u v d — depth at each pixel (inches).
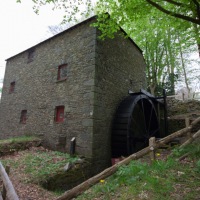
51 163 217.6
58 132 278.8
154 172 126.3
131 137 321.4
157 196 99.0
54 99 301.7
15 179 173.6
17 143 269.0
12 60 445.4
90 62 265.1
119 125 279.6
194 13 181.0
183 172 120.4
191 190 99.5
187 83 688.4
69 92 281.0
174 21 216.4
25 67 394.0
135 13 197.0
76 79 276.8
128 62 370.0
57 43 329.7
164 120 390.9
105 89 279.4
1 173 112.6
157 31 485.4
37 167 205.0
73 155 240.1
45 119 307.9
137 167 133.0
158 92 598.9
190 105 402.3
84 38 284.8
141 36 481.1
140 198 100.4
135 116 385.4
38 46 371.9
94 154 237.5
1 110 435.2
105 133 268.2
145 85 443.8
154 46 563.2
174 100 429.4
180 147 165.8
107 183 131.3
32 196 147.5
